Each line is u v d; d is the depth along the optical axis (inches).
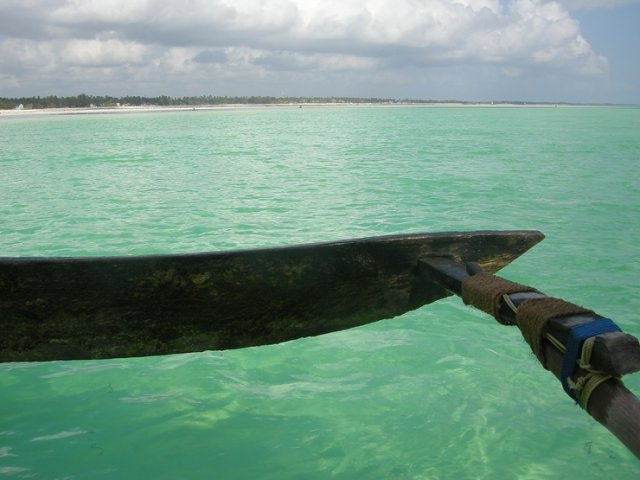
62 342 138.6
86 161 901.8
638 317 238.5
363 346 217.5
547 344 87.2
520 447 152.9
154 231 397.4
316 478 142.4
